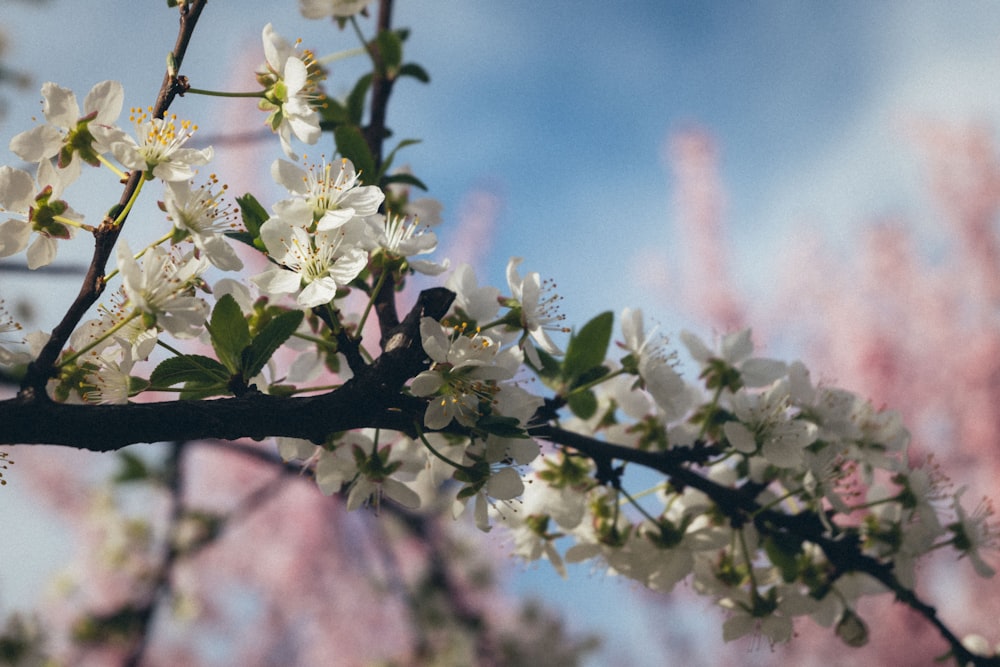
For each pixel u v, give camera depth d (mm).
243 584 2145
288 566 2100
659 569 507
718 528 513
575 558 508
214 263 437
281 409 431
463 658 1348
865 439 528
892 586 519
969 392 2236
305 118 456
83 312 425
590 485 509
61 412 417
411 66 577
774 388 507
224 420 427
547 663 1487
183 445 915
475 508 456
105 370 441
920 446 2230
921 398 2338
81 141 443
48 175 443
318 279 445
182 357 436
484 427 438
